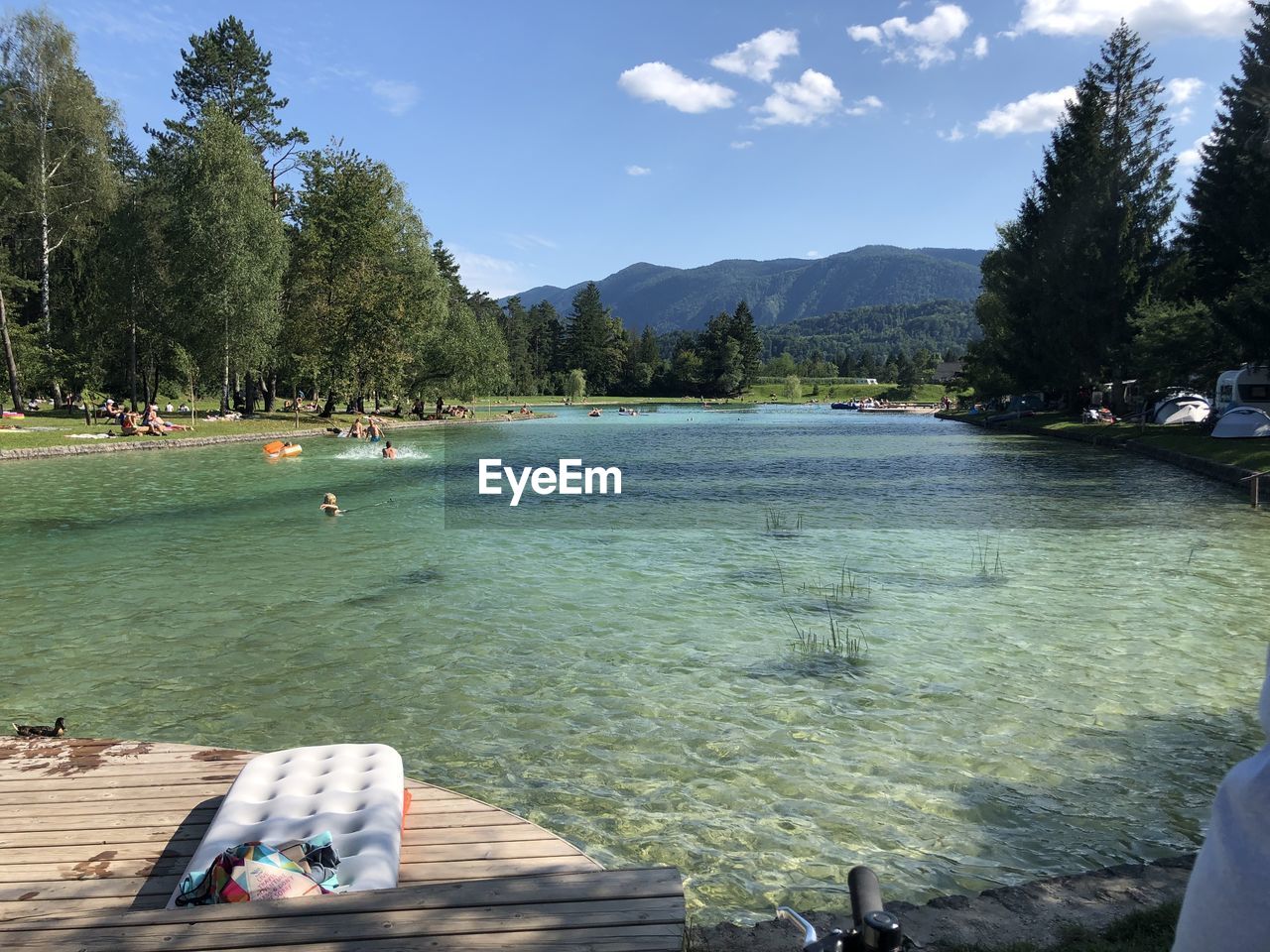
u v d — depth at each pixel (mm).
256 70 58031
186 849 4488
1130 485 24000
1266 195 28453
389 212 59188
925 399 139000
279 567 13461
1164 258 45969
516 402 129375
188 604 11055
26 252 54125
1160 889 4223
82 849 4496
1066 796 5746
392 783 4719
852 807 5637
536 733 6887
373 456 36938
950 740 6695
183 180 47125
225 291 46250
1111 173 46375
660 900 2865
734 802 5715
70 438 36750
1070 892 4207
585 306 162750
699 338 170125
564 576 12766
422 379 66812
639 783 6000
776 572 13000
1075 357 49500
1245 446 27359
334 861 3869
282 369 57312
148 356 55375
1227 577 12375
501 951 2568
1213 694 7609
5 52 47719
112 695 7773
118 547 15242
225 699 7664
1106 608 10664
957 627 9859
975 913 4004
